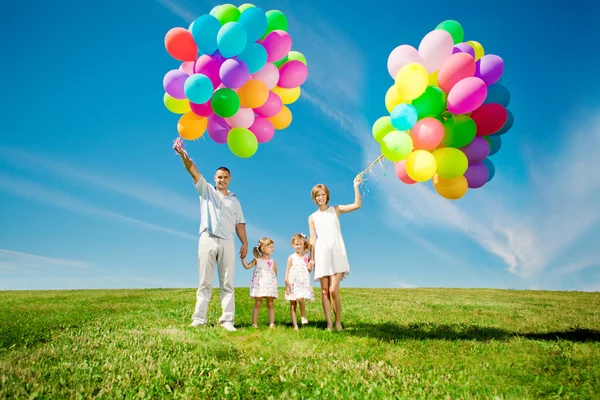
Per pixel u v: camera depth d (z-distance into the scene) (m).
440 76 4.55
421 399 2.90
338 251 5.88
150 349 4.21
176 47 4.86
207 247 6.01
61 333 5.45
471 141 4.80
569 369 3.64
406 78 4.36
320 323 6.57
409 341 4.89
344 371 3.55
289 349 4.34
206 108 4.96
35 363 3.59
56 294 13.31
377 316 7.63
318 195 6.09
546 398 2.98
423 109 4.61
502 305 10.09
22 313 8.03
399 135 4.63
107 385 3.05
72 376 3.23
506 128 5.01
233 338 5.14
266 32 5.22
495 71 4.62
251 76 5.07
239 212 6.46
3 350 4.29
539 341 4.91
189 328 5.64
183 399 2.88
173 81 4.89
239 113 5.09
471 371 3.61
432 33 4.60
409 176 4.98
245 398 2.96
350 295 12.76
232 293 6.12
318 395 2.99
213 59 4.82
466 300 11.47
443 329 5.99
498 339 5.16
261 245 6.63
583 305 10.30
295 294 6.48
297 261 6.68
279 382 3.30
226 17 4.89
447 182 4.94
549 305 10.23
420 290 15.61
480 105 4.70
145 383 3.14
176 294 12.72
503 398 2.91
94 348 4.34
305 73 5.42
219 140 5.57
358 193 6.00
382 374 3.43
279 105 5.33
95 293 13.73
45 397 2.81
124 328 5.83
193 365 3.63
